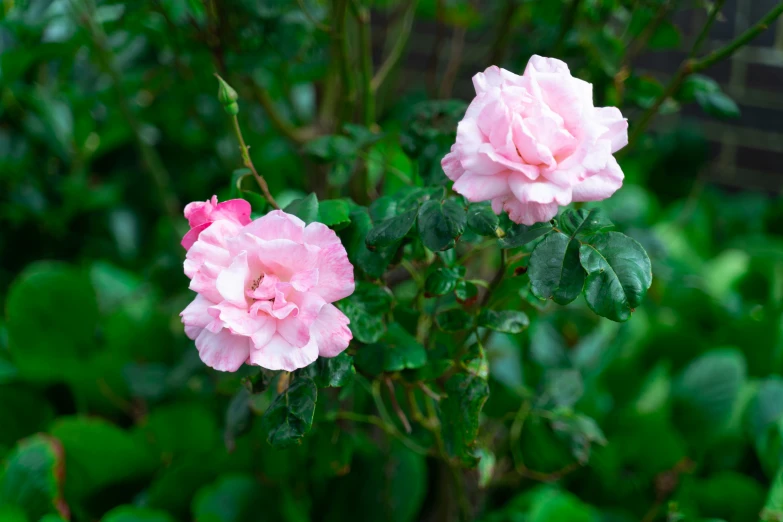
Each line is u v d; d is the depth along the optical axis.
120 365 1.07
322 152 0.80
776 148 1.56
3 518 0.83
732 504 0.95
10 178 1.28
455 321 0.72
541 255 0.62
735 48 0.78
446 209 0.64
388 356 0.70
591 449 0.99
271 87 1.17
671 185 1.52
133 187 1.49
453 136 0.77
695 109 1.62
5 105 1.25
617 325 1.12
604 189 0.59
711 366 1.04
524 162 0.59
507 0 1.08
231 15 0.85
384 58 1.74
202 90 1.07
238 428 0.79
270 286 0.59
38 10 0.94
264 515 0.92
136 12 0.92
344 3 0.82
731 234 1.50
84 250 1.40
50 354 1.06
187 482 0.94
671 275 1.16
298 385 0.64
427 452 0.83
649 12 0.93
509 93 0.59
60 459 0.89
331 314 0.60
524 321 0.71
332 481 0.97
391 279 0.83
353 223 0.69
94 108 1.24
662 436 0.98
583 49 0.93
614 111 0.60
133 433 0.99
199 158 1.50
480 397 0.69
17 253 1.37
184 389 1.04
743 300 1.25
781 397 0.98
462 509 0.87
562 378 0.89
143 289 1.20
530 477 1.03
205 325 0.59
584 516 0.87
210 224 0.61
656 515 0.97
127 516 0.88
